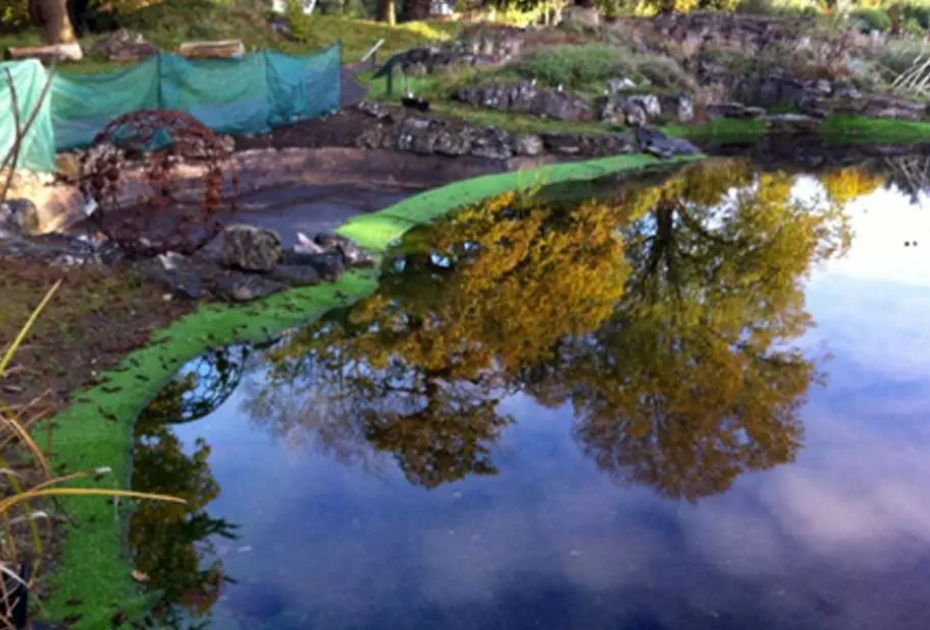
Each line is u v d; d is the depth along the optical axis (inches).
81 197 465.4
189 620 175.6
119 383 276.2
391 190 585.6
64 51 789.9
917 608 186.2
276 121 645.3
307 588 188.7
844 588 192.9
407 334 354.3
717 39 1093.8
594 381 315.3
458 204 559.5
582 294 415.2
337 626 176.2
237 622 175.9
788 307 403.5
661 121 848.3
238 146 589.0
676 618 181.8
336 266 396.8
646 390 306.8
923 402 297.3
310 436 266.8
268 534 210.2
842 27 1183.6
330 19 1187.9
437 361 329.4
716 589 191.9
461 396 299.7
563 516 222.1
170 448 251.4
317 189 570.9
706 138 843.4
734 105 906.7
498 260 458.3
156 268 370.6
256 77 621.9
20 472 214.7
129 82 531.5
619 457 255.9
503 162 669.3
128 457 239.3
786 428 276.1
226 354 317.4
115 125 414.6
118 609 175.8
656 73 893.8
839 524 219.8
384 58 994.7
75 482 217.0
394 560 200.7
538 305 397.7
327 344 338.0
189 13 1015.6
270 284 370.6
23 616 129.1
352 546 206.2
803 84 953.5
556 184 637.9
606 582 193.8
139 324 320.8
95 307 324.5
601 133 751.1
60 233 407.2
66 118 491.8
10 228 394.9
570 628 177.5
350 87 828.0
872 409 291.9
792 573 198.4
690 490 236.4
